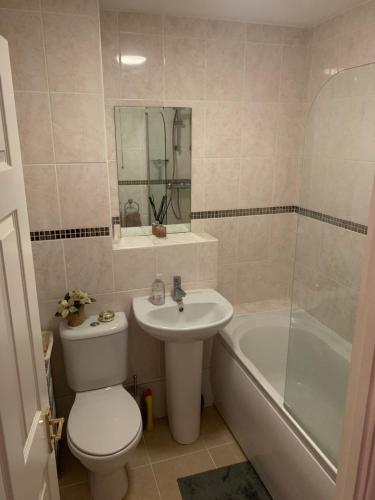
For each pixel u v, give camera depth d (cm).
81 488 197
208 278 239
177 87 229
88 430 175
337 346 190
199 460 213
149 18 215
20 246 91
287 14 221
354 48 211
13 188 87
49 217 200
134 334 233
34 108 184
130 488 195
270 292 289
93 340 199
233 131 248
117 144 226
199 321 222
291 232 282
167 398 230
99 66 187
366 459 64
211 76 234
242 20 230
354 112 188
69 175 197
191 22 222
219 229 263
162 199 243
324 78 237
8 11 171
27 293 95
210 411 254
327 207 208
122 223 239
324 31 233
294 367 183
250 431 204
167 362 218
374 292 58
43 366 110
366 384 62
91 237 208
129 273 221
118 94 220
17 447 81
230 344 225
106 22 209
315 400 175
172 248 226
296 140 264
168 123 232
